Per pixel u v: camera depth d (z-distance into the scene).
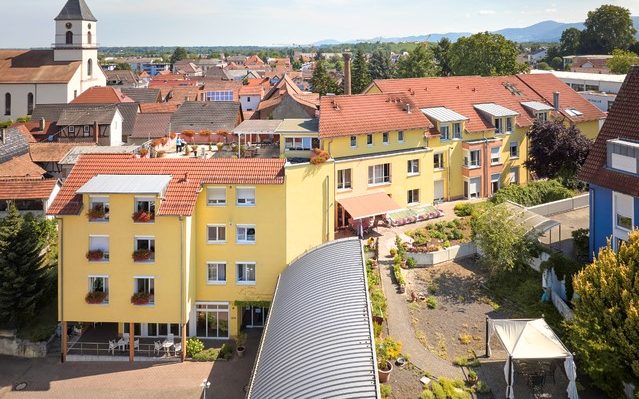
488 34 127.50
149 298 46.94
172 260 46.69
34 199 62.94
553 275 44.91
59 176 79.75
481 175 73.00
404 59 148.62
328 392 26.58
